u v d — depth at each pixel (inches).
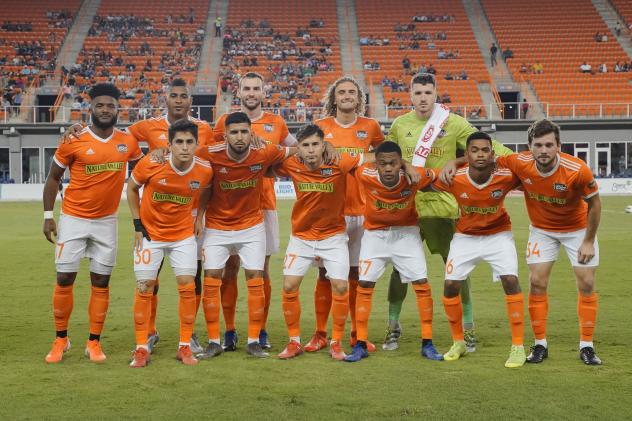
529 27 1788.9
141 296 232.7
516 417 170.9
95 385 203.3
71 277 241.0
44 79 1574.8
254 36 1777.8
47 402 186.2
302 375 213.6
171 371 220.2
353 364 228.5
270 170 256.4
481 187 229.8
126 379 210.1
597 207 222.7
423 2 1908.2
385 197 238.8
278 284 407.2
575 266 230.8
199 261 264.7
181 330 237.1
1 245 617.9
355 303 254.4
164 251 241.8
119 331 286.2
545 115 1469.0
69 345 251.0
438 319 309.9
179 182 234.8
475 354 241.8
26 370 221.8
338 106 268.7
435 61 1684.3
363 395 190.2
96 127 243.8
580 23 1796.3
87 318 313.9
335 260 243.9
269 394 191.9
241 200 246.1
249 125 237.5
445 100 1531.7
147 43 1722.4
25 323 302.0
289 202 1168.8
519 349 226.4
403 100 1534.2
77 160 240.8
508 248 234.5
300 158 245.0
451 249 241.1
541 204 230.4
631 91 1556.3
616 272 435.2
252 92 277.4
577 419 169.3
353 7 1897.1
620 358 231.0
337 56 1713.8
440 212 264.2
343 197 248.5
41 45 1691.7
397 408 178.2
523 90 1563.7
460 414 173.3
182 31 1777.8
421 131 266.8
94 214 242.7
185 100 267.7
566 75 1615.4
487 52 1718.8
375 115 1509.6
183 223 240.2
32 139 1406.3
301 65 1670.8
